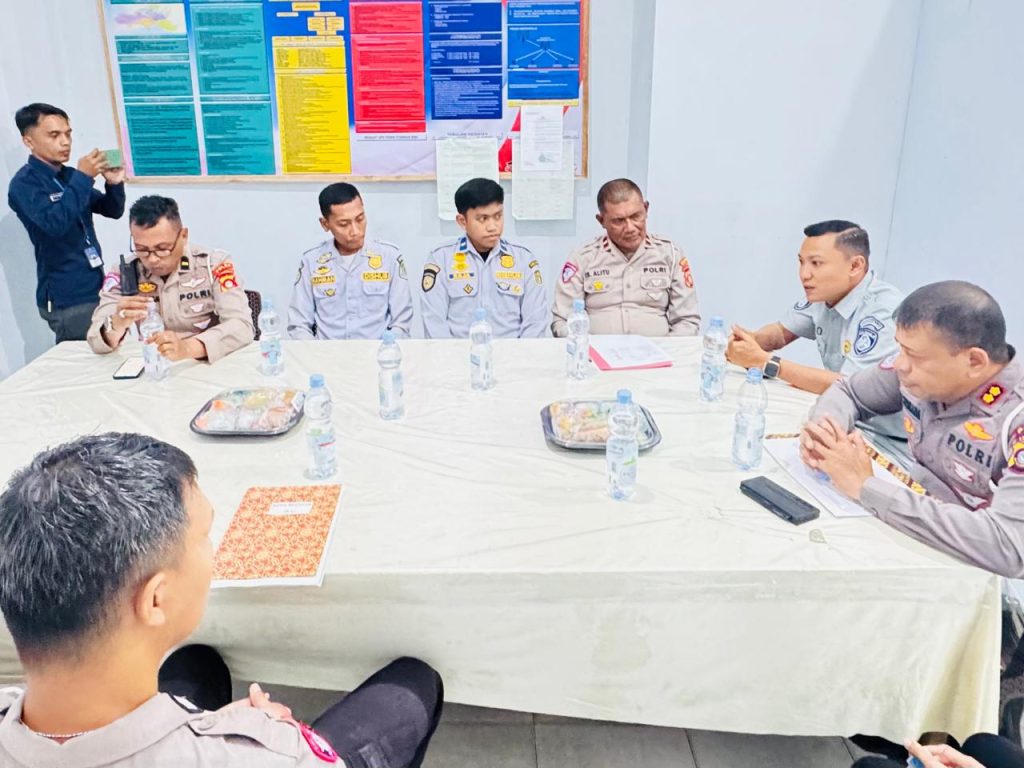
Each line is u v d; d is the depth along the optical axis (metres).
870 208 3.23
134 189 3.34
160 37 3.11
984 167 2.62
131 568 0.63
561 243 3.43
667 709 1.25
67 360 2.14
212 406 1.74
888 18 2.96
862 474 1.32
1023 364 1.30
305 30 3.10
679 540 1.22
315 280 2.72
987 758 1.08
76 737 0.62
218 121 3.23
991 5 2.54
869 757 1.18
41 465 0.67
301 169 3.30
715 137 3.12
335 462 1.50
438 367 2.07
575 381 1.95
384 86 3.18
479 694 1.25
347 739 1.06
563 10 3.07
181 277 2.27
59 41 3.11
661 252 2.66
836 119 3.09
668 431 1.64
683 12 2.95
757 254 3.28
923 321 1.24
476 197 2.53
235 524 1.27
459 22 3.08
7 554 0.62
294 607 1.16
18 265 3.25
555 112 3.21
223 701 1.19
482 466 1.49
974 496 1.34
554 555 1.18
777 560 1.16
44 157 2.74
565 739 1.64
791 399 1.83
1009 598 1.35
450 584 1.15
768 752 1.60
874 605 1.15
